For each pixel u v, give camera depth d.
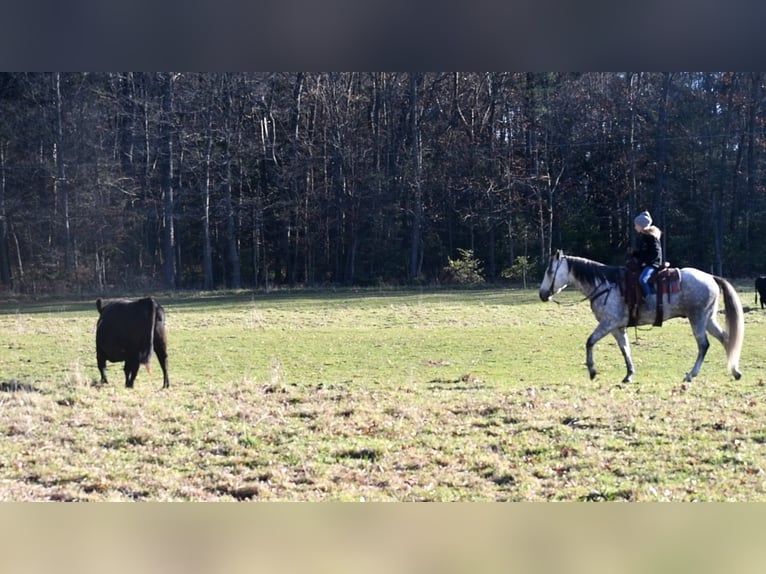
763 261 56.34
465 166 60.19
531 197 59.41
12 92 55.22
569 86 60.12
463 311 32.28
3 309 40.53
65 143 55.91
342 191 59.25
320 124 61.31
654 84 59.38
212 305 39.25
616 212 59.03
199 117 57.41
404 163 60.53
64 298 47.50
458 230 60.84
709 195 58.31
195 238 61.97
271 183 60.44
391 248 59.25
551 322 27.59
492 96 60.62
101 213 56.81
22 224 56.19
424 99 62.34
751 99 57.62
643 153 59.19
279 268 62.28
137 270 59.69
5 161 55.62
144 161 60.47
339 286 53.41
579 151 59.50
